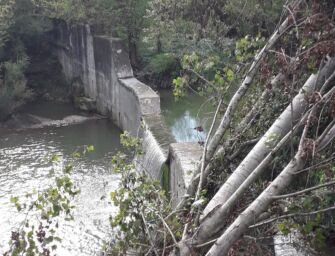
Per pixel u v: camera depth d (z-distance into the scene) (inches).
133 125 922.7
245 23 609.3
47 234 536.4
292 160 239.8
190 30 745.6
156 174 639.8
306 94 254.1
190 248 265.1
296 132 265.6
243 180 271.0
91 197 736.3
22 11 1286.9
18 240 300.7
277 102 321.1
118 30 1144.2
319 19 247.1
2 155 946.7
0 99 1129.4
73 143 1001.5
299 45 288.0
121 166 353.1
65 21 1302.9
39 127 1109.7
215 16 666.2
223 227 276.5
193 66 386.6
